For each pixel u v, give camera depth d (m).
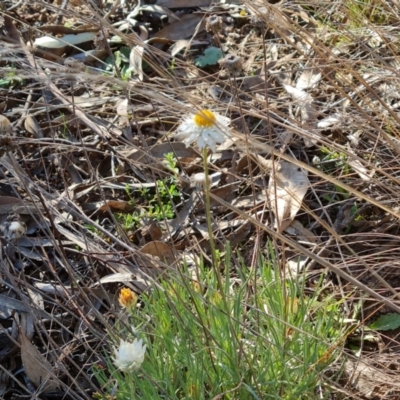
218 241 0.74
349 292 0.66
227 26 0.98
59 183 0.81
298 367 0.55
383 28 0.81
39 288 0.70
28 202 0.74
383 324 0.64
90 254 0.63
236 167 0.80
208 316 0.57
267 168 0.74
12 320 0.69
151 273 0.66
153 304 0.60
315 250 0.72
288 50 0.92
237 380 0.53
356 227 0.74
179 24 0.99
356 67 0.82
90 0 0.75
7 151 0.51
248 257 0.72
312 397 0.55
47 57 0.94
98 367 0.62
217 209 0.77
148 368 0.54
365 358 0.60
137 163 0.69
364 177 0.75
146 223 0.76
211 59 0.93
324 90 0.85
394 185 0.74
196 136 0.43
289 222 0.73
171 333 0.57
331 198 0.76
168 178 0.80
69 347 0.63
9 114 0.88
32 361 0.62
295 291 0.60
